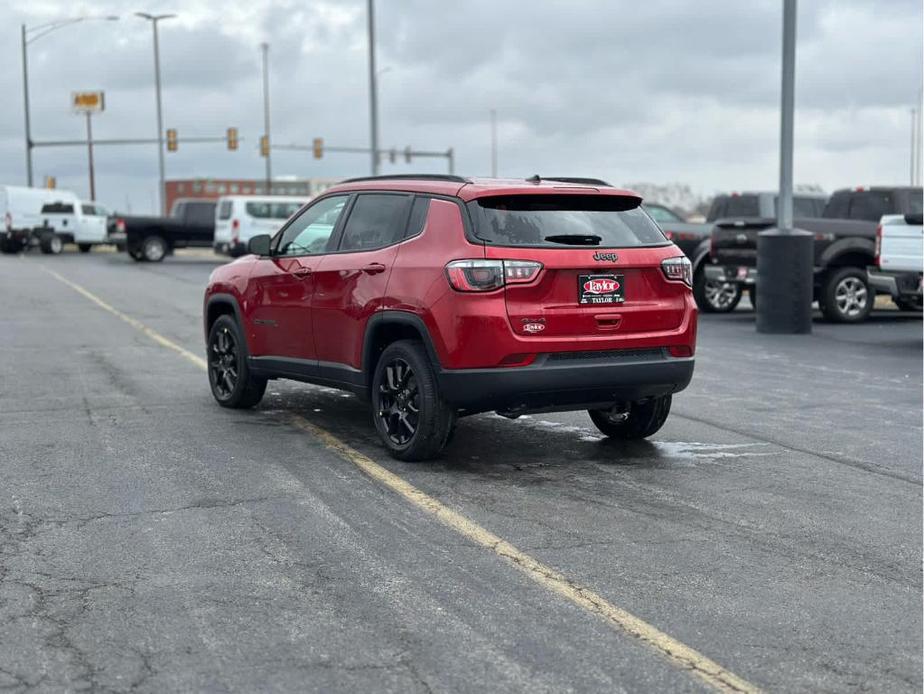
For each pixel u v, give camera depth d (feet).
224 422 28.63
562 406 23.11
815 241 56.65
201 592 15.75
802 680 12.84
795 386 35.17
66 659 13.43
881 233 48.49
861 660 13.42
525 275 22.21
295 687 12.64
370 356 24.68
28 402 31.65
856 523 19.43
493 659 13.41
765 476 22.90
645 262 23.41
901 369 39.14
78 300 70.59
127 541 18.17
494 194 22.63
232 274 30.22
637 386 23.41
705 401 32.24
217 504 20.48
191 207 131.54
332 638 14.07
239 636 14.14
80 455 24.62
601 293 22.94
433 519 19.51
